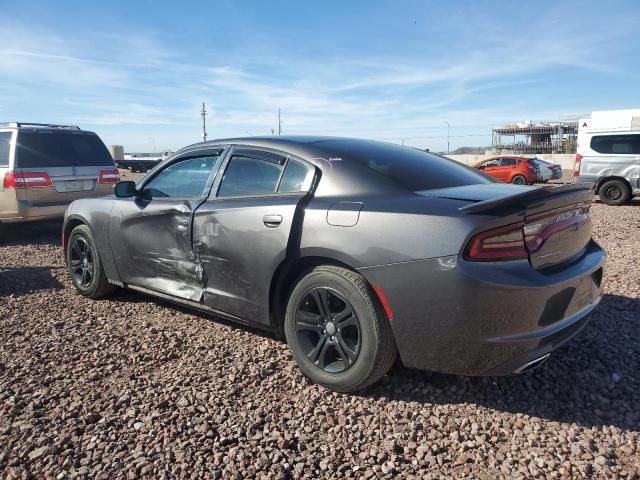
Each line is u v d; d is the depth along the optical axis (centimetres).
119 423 280
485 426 275
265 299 341
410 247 274
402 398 304
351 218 297
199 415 287
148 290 436
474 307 260
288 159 350
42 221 807
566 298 288
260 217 338
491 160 2288
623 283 518
